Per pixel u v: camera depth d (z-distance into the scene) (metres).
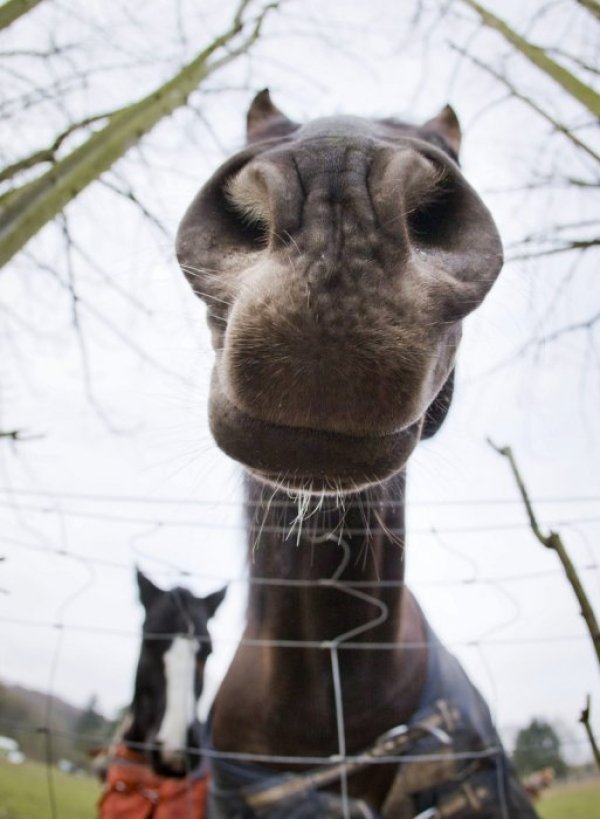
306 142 0.61
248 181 0.64
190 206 0.68
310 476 0.60
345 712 1.05
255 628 1.12
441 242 0.66
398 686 1.07
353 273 0.56
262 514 1.00
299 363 0.56
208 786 1.24
